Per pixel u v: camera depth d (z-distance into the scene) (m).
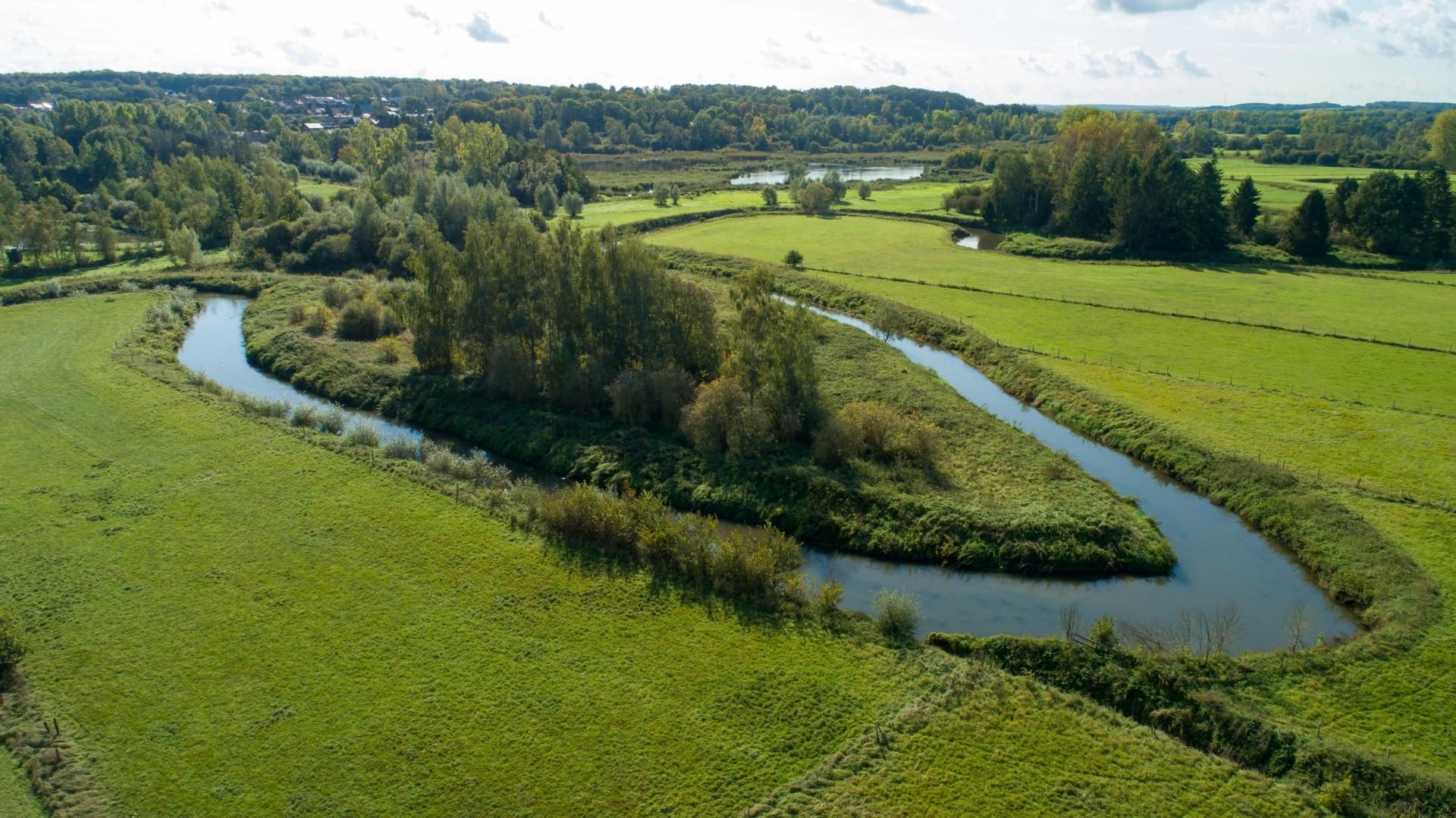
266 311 83.94
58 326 77.12
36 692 31.19
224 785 27.16
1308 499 45.00
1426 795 26.23
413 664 32.81
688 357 58.97
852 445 49.59
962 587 40.09
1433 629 34.59
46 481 47.31
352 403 63.06
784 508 45.66
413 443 53.22
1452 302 87.38
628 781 27.53
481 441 56.44
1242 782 27.41
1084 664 32.69
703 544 38.88
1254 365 67.44
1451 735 29.17
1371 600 37.75
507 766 28.03
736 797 26.95
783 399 52.88
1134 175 120.88
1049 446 55.38
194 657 33.06
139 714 30.16
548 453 53.16
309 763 28.05
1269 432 54.41
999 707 30.86
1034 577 40.75
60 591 37.16
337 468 49.16
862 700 31.25
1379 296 90.44
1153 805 26.48
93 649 33.50
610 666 32.88
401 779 27.50
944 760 28.34
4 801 26.53
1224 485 48.62
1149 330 77.56
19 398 59.38
